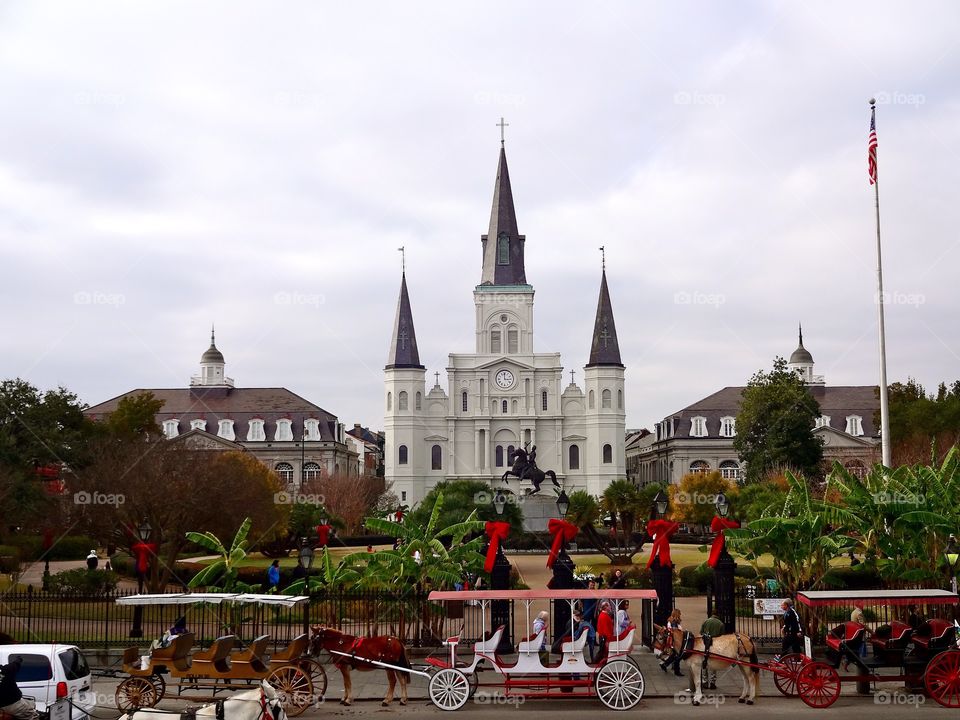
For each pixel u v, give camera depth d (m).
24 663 18.20
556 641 23.77
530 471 79.50
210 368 141.62
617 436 126.94
